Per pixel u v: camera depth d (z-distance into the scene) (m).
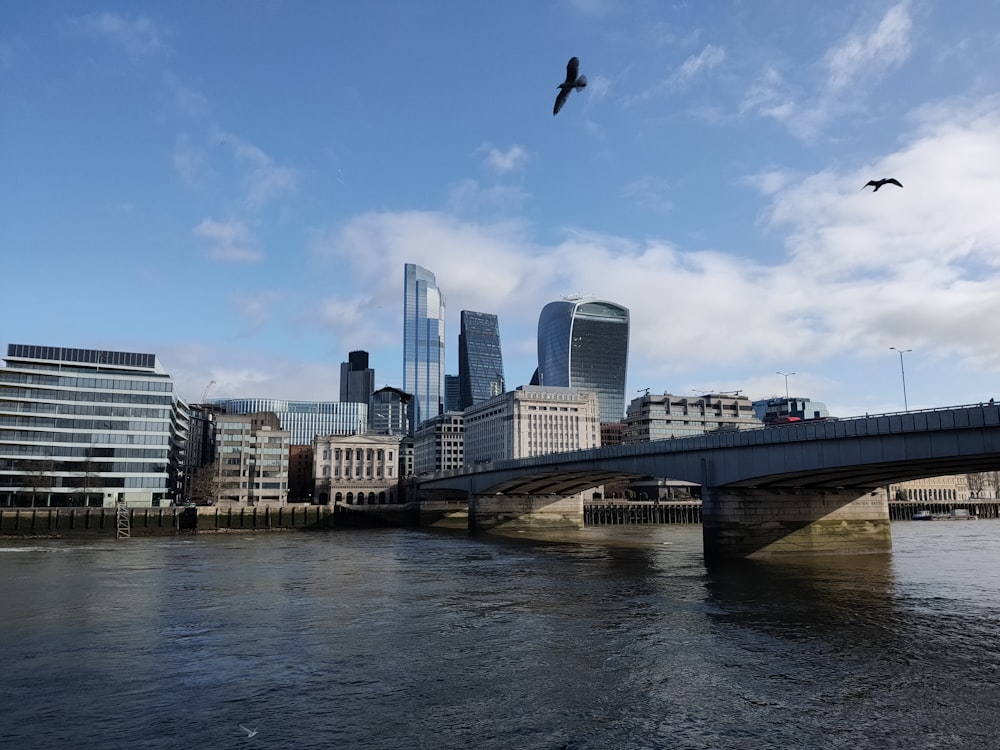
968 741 19.17
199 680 25.53
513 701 22.89
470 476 137.50
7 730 20.41
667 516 189.62
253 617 38.19
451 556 78.19
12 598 45.31
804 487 71.75
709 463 70.19
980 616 36.91
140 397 164.25
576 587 49.59
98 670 27.00
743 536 69.19
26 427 154.75
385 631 34.22
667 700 22.86
